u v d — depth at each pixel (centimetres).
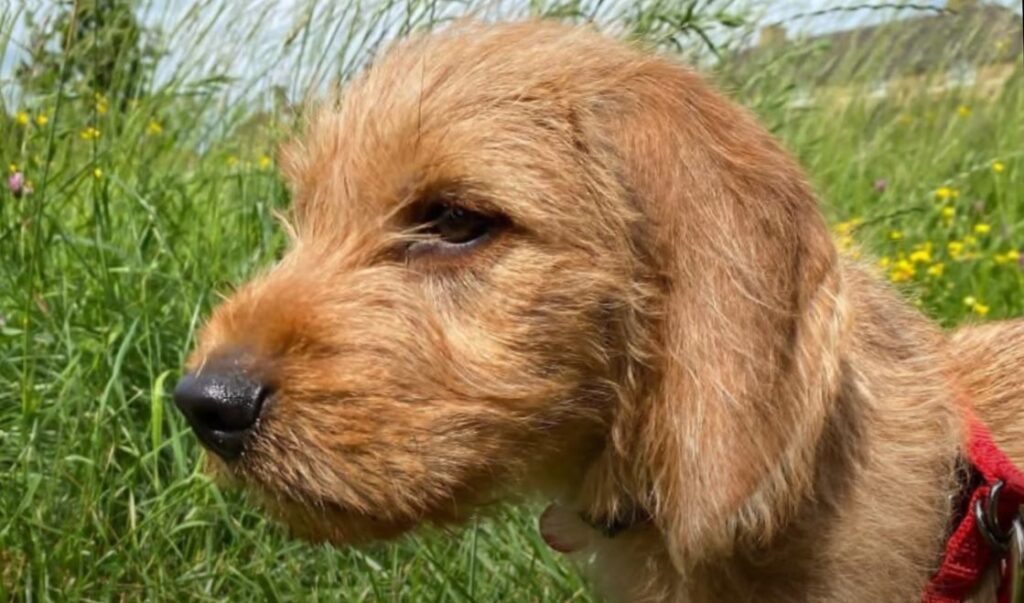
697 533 73
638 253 75
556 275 73
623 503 77
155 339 101
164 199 117
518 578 95
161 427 96
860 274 80
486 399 73
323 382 71
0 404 99
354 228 75
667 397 74
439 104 75
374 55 89
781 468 73
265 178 117
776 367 73
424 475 72
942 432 77
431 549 94
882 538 75
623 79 76
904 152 184
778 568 75
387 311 73
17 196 107
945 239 158
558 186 74
